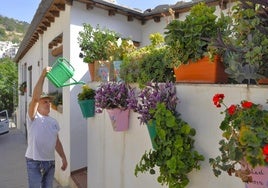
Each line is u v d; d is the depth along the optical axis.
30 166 3.98
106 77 4.06
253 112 1.53
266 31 1.66
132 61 2.96
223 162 1.69
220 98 1.77
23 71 16.98
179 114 2.31
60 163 6.30
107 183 3.72
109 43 4.56
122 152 3.31
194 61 2.17
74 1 5.50
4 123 14.40
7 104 25.20
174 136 2.13
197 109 2.19
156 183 2.68
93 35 4.79
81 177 5.35
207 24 2.07
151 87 2.47
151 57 2.74
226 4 4.30
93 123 4.25
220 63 2.07
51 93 7.65
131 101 2.70
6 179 7.44
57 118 6.82
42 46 9.05
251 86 1.76
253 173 1.56
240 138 1.48
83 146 5.77
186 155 2.10
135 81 2.94
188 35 2.09
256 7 1.80
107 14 5.95
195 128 2.20
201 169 2.15
